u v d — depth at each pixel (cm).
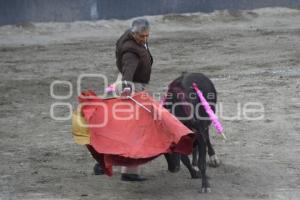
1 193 1020
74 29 3259
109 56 2567
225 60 2384
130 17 3506
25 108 1698
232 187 1024
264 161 1163
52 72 2256
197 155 1097
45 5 3338
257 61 2330
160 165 1159
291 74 2031
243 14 3644
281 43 2769
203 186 1002
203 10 3669
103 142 980
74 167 1162
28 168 1158
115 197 991
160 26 3400
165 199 977
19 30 3189
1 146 1319
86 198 988
